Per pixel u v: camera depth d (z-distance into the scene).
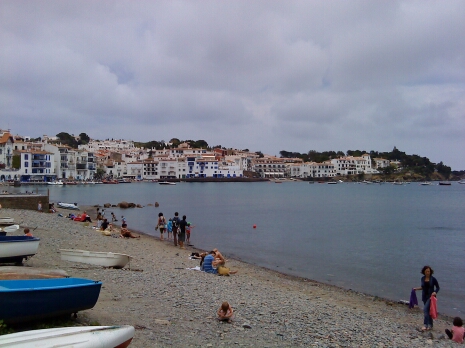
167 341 12.20
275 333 14.30
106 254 22.81
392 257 36.78
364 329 16.38
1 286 12.41
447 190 197.12
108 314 13.91
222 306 14.92
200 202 104.62
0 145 157.25
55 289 11.63
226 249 39.12
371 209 92.44
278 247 41.03
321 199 125.88
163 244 38.69
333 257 36.34
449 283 28.16
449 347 15.31
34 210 53.78
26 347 9.02
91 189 151.50
